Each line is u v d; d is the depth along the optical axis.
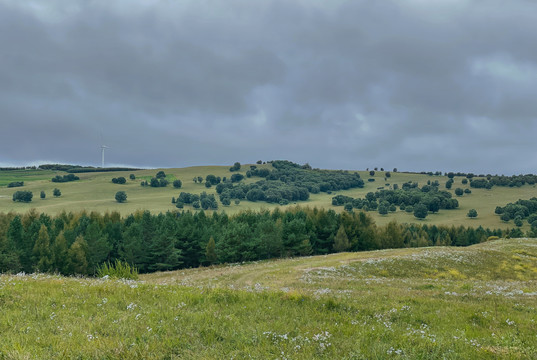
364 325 11.28
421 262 55.38
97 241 82.44
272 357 7.58
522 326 12.74
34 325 9.07
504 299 20.98
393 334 10.19
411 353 8.16
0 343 7.45
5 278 16.88
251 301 13.98
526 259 62.31
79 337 8.23
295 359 7.45
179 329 9.23
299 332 9.77
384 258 57.47
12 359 6.59
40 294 12.86
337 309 13.85
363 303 16.67
